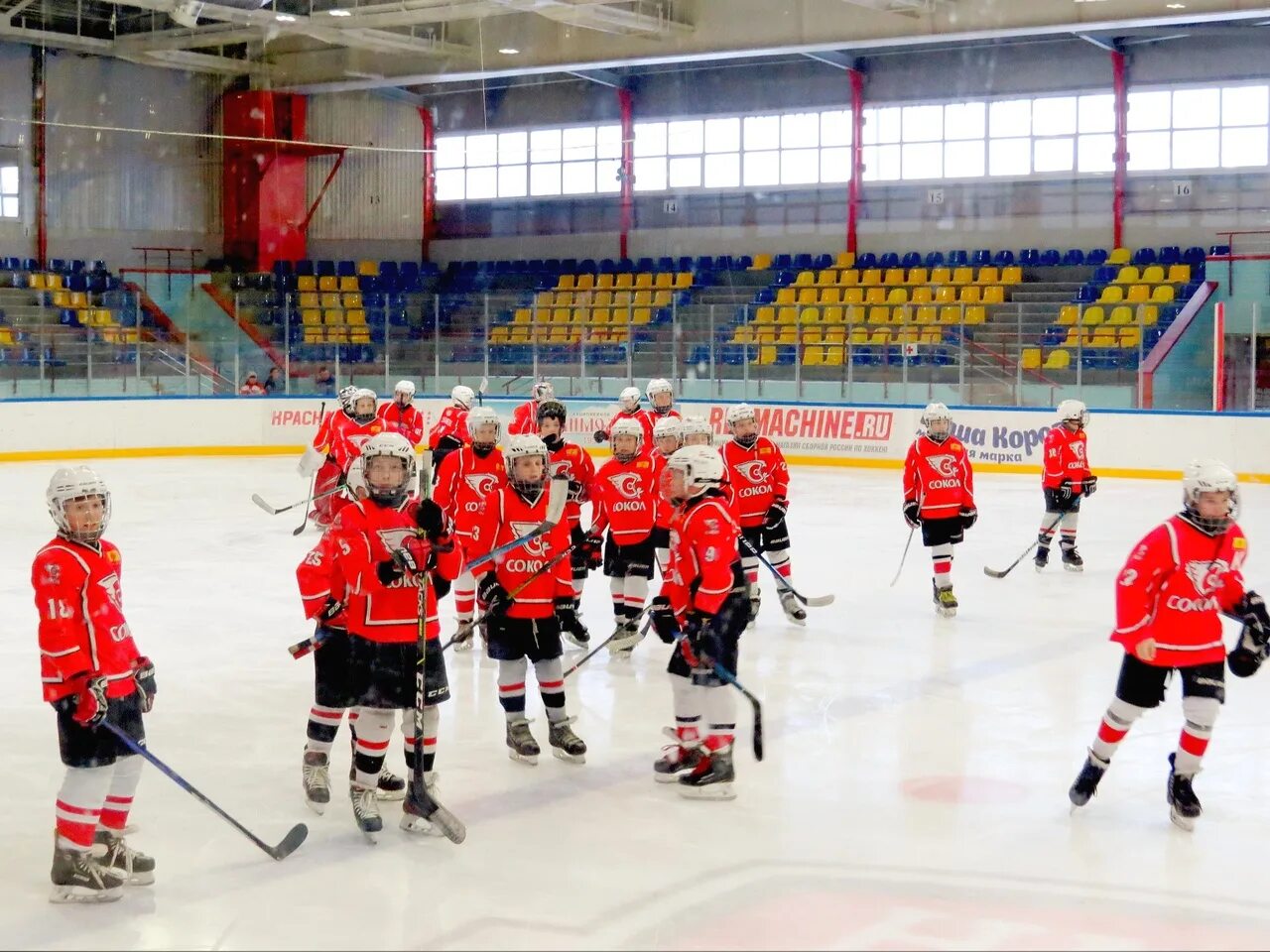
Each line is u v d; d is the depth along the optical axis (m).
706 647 5.04
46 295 22.00
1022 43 22.64
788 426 18.97
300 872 4.42
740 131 25.08
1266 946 3.91
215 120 25.45
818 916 4.09
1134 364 17.64
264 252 25.27
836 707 6.53
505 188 27.11
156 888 4.29
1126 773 5.54
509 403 20.75
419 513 4.54
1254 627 4.67
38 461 18.31
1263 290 19.97
